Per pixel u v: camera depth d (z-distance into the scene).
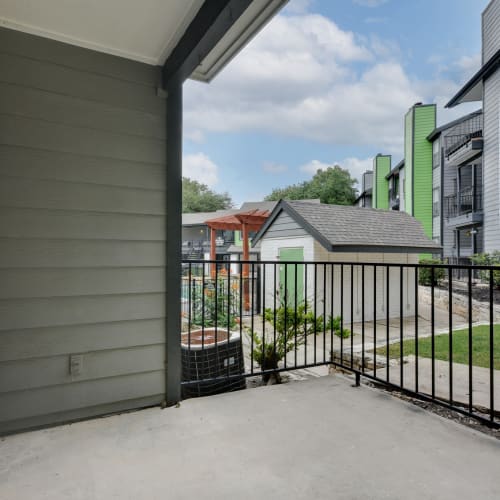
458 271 11.20
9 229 1.89
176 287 2.31
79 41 2.03
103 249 2.11
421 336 5.07
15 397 1.89
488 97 10.34
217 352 2.80
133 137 2.20
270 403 2.27
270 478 1.50
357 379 2.59
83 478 1.50
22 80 1.92
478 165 12.40
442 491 1.41
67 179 2.02
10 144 1.90
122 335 2.15
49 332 1.97
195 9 1.81
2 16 1.84
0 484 1.47
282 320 3.41
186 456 1.67
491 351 1.83
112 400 2.12
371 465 1.59
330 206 7.59
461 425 1.98
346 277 6.81
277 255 7.40
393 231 7.41
